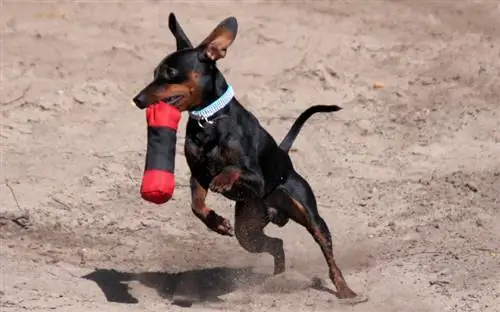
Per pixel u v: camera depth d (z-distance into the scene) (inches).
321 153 609.0
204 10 859.4
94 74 706.8
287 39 791.7
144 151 601.3
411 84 717.3
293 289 435.2
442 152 610.2
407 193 552.7
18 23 788.0
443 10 902.4
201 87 397.1
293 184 427.2
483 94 691.4
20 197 529.0
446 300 409.1
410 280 433.1
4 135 607.5
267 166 418.3
